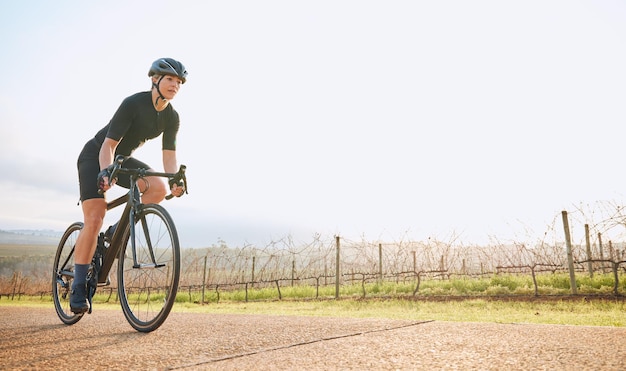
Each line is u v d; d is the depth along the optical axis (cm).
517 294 834
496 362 111
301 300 1108
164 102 244
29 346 148
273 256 1554
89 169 237
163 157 264
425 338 149
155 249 199
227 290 1534
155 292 199
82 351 137
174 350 138
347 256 1405
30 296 2348
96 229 229
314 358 121
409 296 941
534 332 157
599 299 699
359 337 154
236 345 145
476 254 1255
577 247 1060
